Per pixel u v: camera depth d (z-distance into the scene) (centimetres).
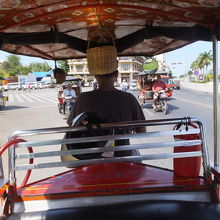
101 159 225
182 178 236
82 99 270
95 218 191
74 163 225
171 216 187
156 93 1402
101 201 217
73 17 300
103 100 263
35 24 308
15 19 264
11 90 6153
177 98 2339
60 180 245
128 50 495
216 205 201
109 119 256
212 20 263
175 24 321
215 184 223
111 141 237
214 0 221
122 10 276
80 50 409
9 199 216
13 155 221
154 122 220
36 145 222
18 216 197
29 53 455
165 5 248
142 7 249
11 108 1986
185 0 227
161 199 216
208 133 841
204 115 1266
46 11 258
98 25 344
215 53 265
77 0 233
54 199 216
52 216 195
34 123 1221
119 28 360
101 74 270
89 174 252
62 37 348
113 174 249
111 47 272
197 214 188
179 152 238
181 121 222
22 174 530
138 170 257
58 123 1198
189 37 292
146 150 659
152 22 323
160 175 243
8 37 317
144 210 195
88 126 217
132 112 269
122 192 217
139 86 1884
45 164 224
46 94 3850
